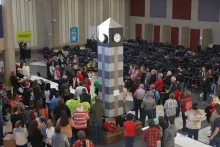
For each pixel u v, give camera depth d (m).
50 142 8.88
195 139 10.07
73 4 30.50
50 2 28.69
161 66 18.75
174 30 30.30
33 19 28.39
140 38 30.89
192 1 28.50
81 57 21.84
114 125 10.85
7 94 12.73
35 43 28.94
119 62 11.40
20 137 8.95
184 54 22.72
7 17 15.96
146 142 8.46
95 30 31.94
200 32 28.33
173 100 10.85
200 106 14.91
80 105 10.04
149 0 31.80
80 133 7.37
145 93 12.17
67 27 30.53
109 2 32.53
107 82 11.34
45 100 12.77
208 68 18.73
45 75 20.52
